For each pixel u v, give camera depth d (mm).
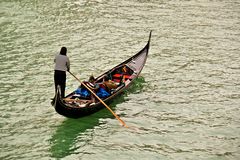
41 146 25312
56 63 28078
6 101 30469
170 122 28922
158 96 32688
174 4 59781
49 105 30219
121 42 44562
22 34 45000
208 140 26875
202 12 56531
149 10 56375
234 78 36844
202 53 42594
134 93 32969
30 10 53281
